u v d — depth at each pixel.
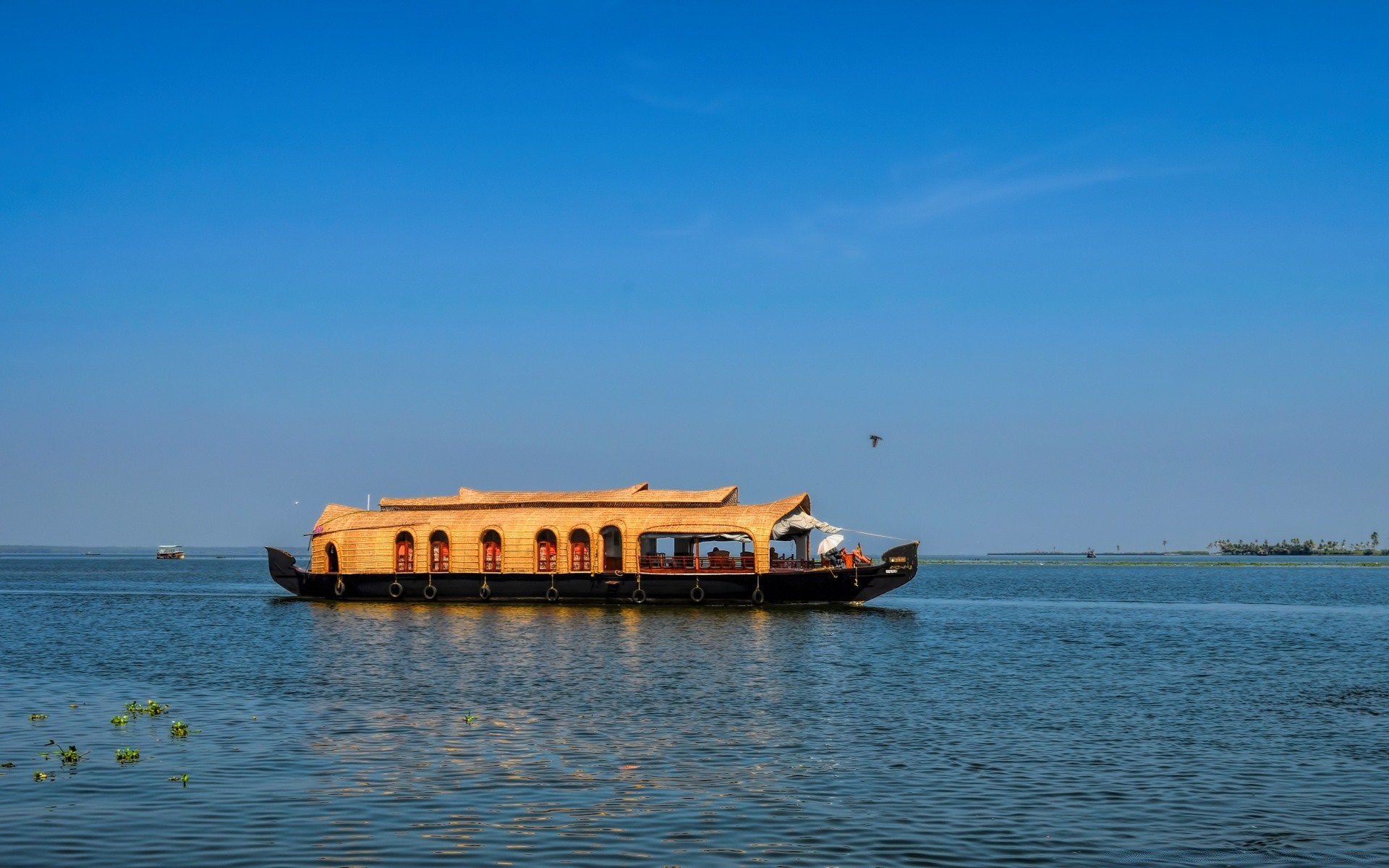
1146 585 134.38
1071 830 22.16
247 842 20.91
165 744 28.70
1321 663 48.28
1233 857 20.70
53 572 176.62
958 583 141.88
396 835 21.39
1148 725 32.69
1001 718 33.69
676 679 40.84
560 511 75.31
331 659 46.44
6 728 30.67
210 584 124.19
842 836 21.61
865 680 41.22
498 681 40.19
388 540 76.31
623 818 22.62
